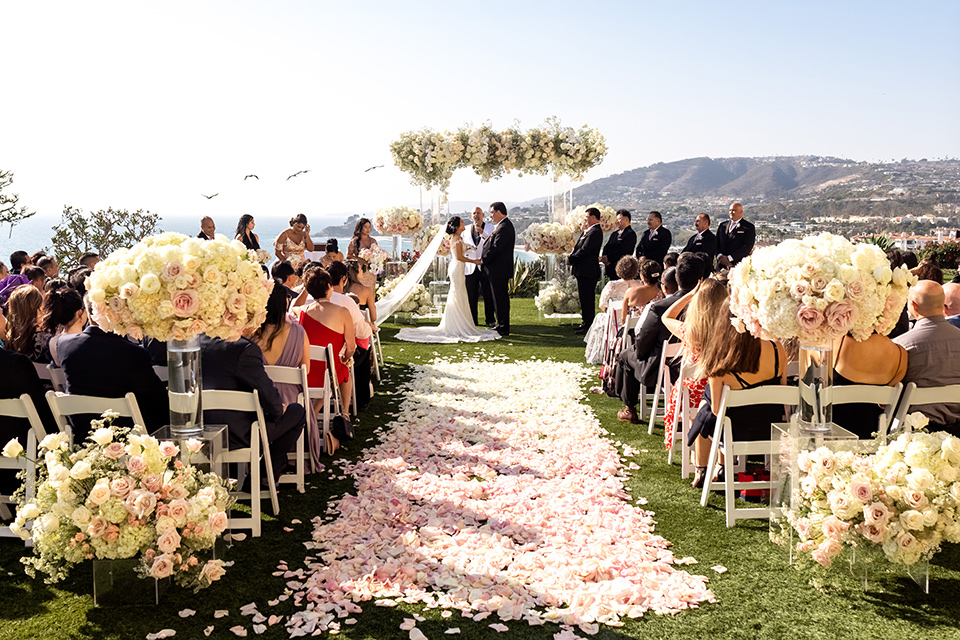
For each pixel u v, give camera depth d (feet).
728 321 13.89
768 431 14.32
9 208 37.78
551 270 44.50
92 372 12.79
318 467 16.16
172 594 10.64
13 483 13.17
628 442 18.47
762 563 11.75
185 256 10.27
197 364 11.44
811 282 10.32
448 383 24.95
